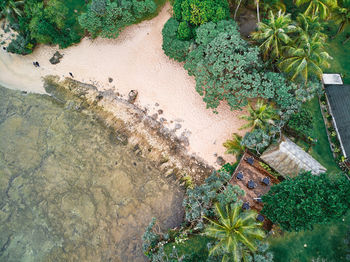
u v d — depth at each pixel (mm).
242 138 29031
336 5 28703
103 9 35000
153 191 31219
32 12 37469
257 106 27828
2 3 38219
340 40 34656
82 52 39594
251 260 20766
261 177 28766
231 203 23234
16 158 34969
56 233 30562
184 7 31250
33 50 40688
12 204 32531
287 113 28062
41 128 36375
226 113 33562
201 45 30250
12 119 37406
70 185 32625
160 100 35156
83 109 36500
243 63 27547
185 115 34000
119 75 37344
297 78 28766
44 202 32188
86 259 28984
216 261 22656
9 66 40500
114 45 39344
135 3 36562
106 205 31109
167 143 32938
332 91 30281
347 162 27750
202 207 25406
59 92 38062
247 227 20156
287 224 22469
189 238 26938
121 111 35406
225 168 30625
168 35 33344
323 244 25609
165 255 25094
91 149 34125
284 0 37469
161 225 29453
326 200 20797
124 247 29000
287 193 21750
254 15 37969
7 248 30609
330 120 30203
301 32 27125
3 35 42531
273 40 27938
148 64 37469
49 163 34062
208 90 30062
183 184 30922
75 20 41219
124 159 33094
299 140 29875
